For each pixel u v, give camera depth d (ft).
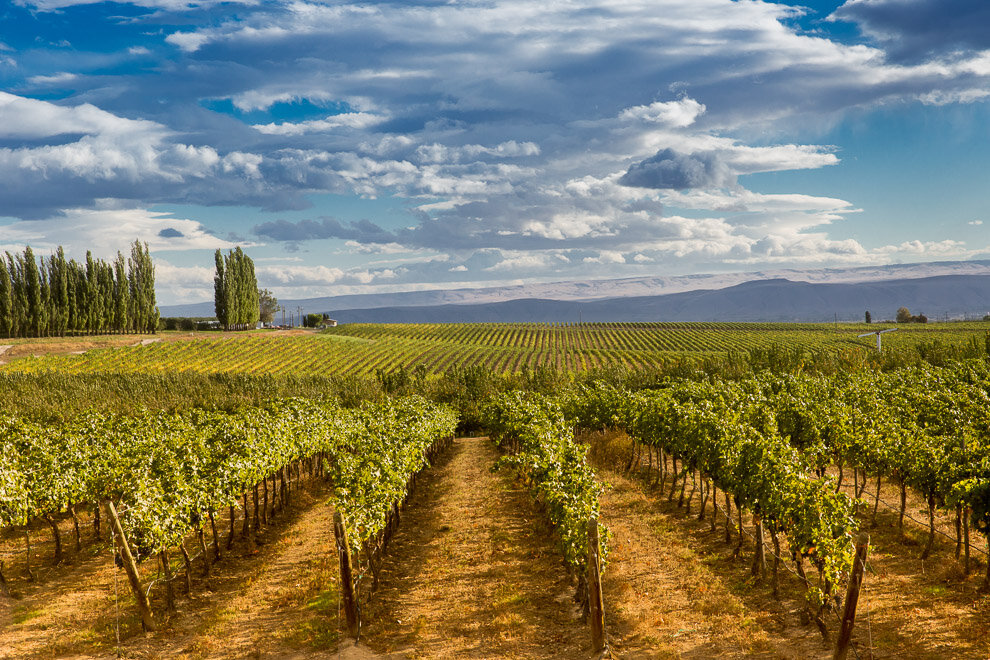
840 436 69.15
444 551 65.16
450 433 152.66
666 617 45.47
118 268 399.65
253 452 71.20
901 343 367.45
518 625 45.60
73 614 50.62
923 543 58.18
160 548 49.88
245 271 482.28
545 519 76.84
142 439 85.35
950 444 57.00
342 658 42.14
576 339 549.54
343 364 363.35
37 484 62.13
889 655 38.11
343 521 46.11
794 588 50.08
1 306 344.90
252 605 51.75
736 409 82.99
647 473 102.94
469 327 643.45
